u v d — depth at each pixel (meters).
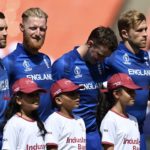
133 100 21.36
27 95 20.36
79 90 22.00
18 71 21.81
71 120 21.11
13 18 28.39
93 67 22.16
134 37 22.53
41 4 28.70
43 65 22.11
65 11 28.70
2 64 21.58
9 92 21.67
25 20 21.83
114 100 21.42
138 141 21.45
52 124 20.91
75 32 28.58
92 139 22.23
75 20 28.64
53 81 22.11
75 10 28.72
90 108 22.19
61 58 22.05
